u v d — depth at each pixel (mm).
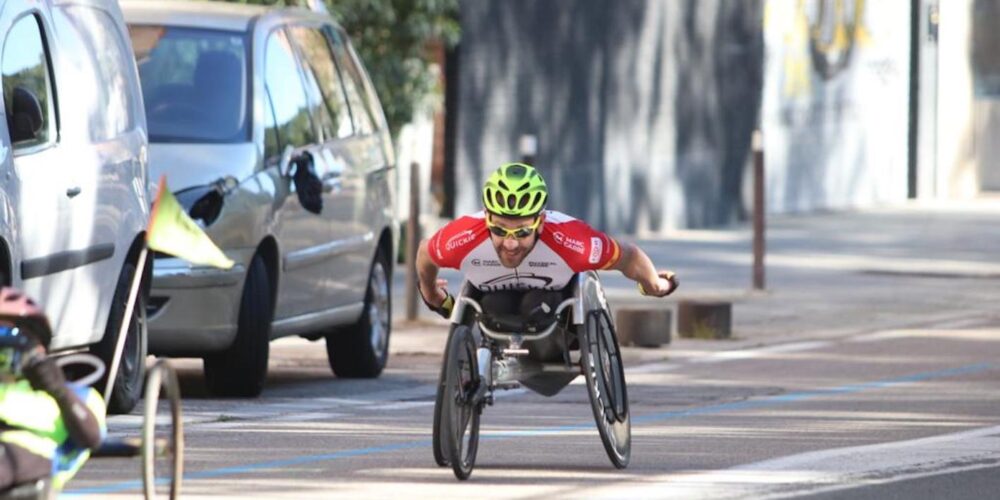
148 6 29609
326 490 19281
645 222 59312
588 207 56844
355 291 30625
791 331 38219
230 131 27781
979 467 21188
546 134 55031
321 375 31719
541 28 54688
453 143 52125
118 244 24312
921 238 58469
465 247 20266
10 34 22109
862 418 26031
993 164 78250
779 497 19047
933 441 23500
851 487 19734
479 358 20422
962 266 50906
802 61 66625
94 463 20797
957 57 74625
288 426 24797
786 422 25609
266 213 27375
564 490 19469
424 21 46531
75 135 23422
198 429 24172
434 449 20031
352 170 30672
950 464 21406
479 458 21906
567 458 21953
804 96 66812
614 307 41469
